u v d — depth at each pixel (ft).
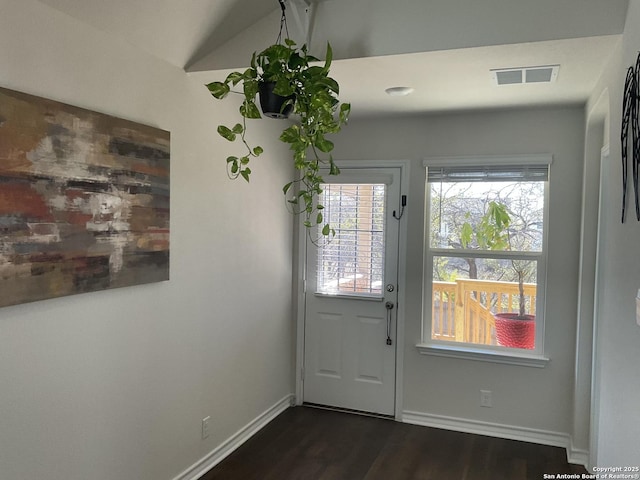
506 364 11.49
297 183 13.01
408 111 11.34
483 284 11.90
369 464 10.12
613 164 6.91
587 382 10.22
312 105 7.07
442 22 7.36
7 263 5.68
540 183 11.39
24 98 5.81
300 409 13.01
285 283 12.76
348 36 7.81
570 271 11.00
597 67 7.95
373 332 12.61
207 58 8.54
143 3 6.88
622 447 5.83
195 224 9.09
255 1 7.83
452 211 12.10
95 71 6.86
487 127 11.50
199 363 9.38
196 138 9.03
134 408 7.82
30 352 6.12
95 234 6.82
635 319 5.30
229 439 10.48
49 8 6.18
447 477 9.66
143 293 7.91
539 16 6.90
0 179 5.56
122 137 7.23
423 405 12.21
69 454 6.71
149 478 8.19
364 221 12.57
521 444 11.18
